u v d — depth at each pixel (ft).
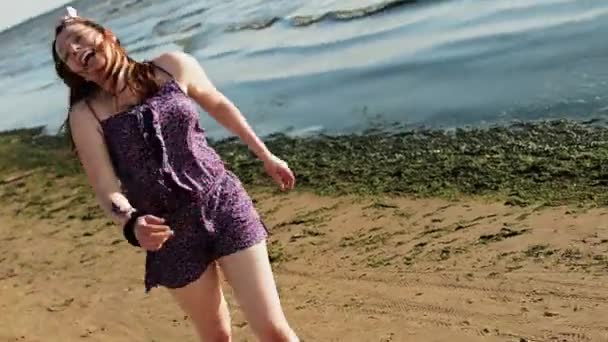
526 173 27.68
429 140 33.37
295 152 37.04
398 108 37.42
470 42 41.57
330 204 30.09
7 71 95.50
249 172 36.70
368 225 26.99
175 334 21.99
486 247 22.66
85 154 12.75
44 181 45.70
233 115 13.91
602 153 27.53
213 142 42.45
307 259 25.32
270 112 43.06
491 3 46.85
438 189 28.53
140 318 23.61
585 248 21.03
